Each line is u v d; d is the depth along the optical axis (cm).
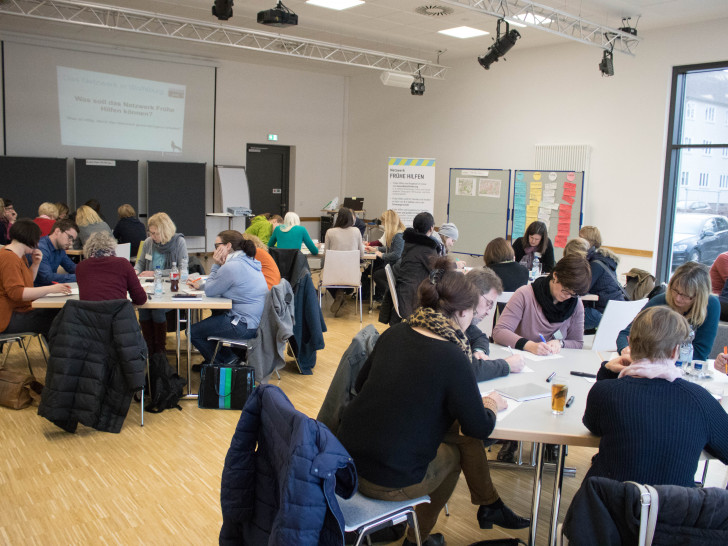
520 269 416
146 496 284
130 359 344
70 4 708
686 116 732
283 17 570
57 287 392
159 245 499
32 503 275
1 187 894
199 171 1066
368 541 235
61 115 950
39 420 373
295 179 1204
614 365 211
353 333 621
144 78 1016
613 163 792
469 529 265
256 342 409
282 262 540
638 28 737
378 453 187
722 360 267
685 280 281
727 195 704
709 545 139
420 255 455
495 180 908
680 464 172
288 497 148
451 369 186
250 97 1127
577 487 306
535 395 229
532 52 878
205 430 364
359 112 1214
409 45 912
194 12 779
